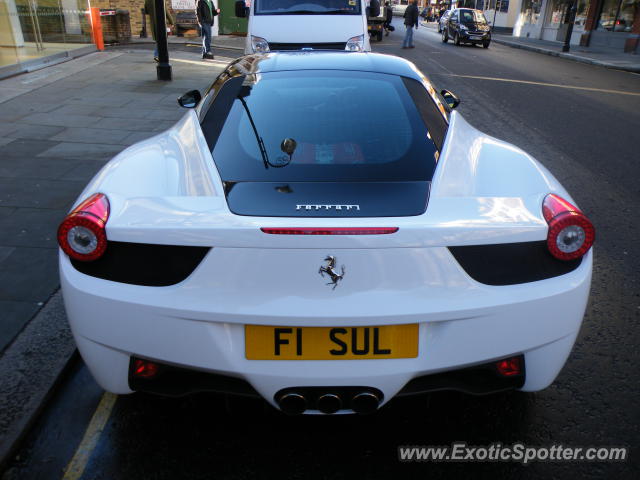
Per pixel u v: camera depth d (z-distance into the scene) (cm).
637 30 2208
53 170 520
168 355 181
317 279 173
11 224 400
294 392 182
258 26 830
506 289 181
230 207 187
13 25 1048
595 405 242
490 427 228
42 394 239
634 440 222
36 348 269
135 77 1058
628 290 344
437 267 176
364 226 172
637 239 422
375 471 206
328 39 820
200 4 1334
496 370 189
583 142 722
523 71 1558
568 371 265
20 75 1044
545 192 203
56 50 1225
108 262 183
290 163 214
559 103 1026
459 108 921
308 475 204
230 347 179
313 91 258
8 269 339
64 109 780
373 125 237
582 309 193
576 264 192
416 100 258
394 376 180
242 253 173
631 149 695
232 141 228
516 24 3528
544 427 228
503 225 178
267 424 228
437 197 194
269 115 242
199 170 212
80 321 187
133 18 1920
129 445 217
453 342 179
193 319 176
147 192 203
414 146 226
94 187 207
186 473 204
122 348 184
